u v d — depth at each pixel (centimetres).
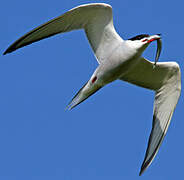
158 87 1540
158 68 1490
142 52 1377
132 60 1378
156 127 1523
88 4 1314
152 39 1359
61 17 1339
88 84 1413
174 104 1520
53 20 1341
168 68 1495
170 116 1518
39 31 1371
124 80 1545
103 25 1374
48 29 1372
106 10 1340
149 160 1486
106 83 1421
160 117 1531
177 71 1500
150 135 1518
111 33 1377
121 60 1373
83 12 1339
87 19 1368
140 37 1378
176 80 1514
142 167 1484
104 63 1390
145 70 1498
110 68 1387
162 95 1538
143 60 1457
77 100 1416
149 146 1503
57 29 1379
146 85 1545
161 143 1506
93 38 1396
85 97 1421
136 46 1360
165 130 1514
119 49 1370
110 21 1364
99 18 1363
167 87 1530
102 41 1391
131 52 1362
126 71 1410
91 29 1388
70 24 1374
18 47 1397
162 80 1527
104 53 1392
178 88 1516
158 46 1395
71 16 1345
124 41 1378
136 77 1529
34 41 1398
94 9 1334
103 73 1397
